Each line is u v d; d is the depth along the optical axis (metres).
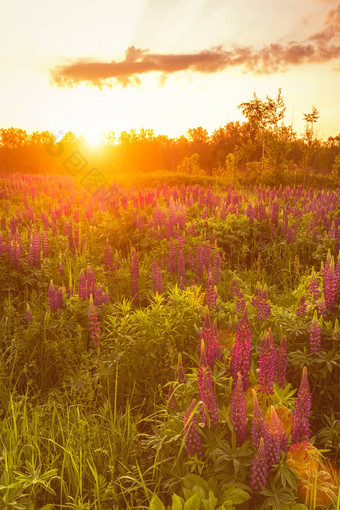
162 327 6.12
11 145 87.06
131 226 13.55
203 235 12.34
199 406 3.71
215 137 117.75
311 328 4.77
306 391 3.39
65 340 6.25
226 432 3.62
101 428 4.61
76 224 14.50
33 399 5.48
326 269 5.66
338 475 3.84
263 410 3.81
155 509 3.17
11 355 6.07
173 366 5.37
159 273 7.83
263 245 12.05
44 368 6.09
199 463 3.44
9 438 4.09
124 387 5.59
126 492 3.79
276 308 6.19
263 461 3.13
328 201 15.56
